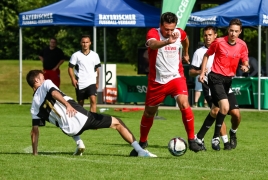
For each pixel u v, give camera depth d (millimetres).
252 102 40812
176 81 19422
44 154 20031
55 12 41219
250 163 18359
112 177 15641
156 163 17984
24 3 83312
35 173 16172
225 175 16078
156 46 18578
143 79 44781
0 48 99062
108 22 40875
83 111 18562
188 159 19016
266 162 18625
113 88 46656
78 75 31281
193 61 23172
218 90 21156
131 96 45250
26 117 37656
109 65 46656
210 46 21172
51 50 42562
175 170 16766
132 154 19562
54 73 42438
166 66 19438
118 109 41531
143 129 20375
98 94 46562
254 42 68688
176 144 19016
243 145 23859
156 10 41812
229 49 21062
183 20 36344
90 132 29062
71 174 16016
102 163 17859
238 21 20953
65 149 21844
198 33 48000
